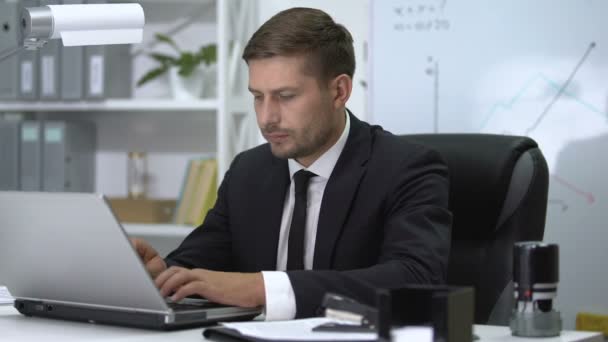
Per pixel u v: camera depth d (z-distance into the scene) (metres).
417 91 3.02
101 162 3.87
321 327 1.32
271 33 1.72
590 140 2.75
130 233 3.51
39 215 1.47
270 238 1.88
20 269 1.58
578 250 2.77
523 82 2.85
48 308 1.59
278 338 1.24
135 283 1.41
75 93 3.52
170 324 1.41
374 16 3.08
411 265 1.61
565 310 2.78
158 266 1.79
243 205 1.94
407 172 1.80
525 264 1.43
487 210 1.94
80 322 1.55
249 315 1.54
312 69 1.72
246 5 3.56
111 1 3.60
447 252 1.70
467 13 2.93
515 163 1.95
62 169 3.56
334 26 1.81
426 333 1.16
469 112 2.94
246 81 3.59
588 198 2.75
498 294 1.91
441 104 2.98
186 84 3.53
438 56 2.98
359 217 1.79
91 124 3.80
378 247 1.80
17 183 3.61
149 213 3.52
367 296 1.52
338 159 1.84
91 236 1.42
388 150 1.85
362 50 3.46
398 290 1.17
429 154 1.85
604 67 2.73
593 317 2.71
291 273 1.53
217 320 1.49
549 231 2.81
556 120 2.80
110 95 3.65
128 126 3.84
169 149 3.80
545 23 2.81
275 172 1.92
